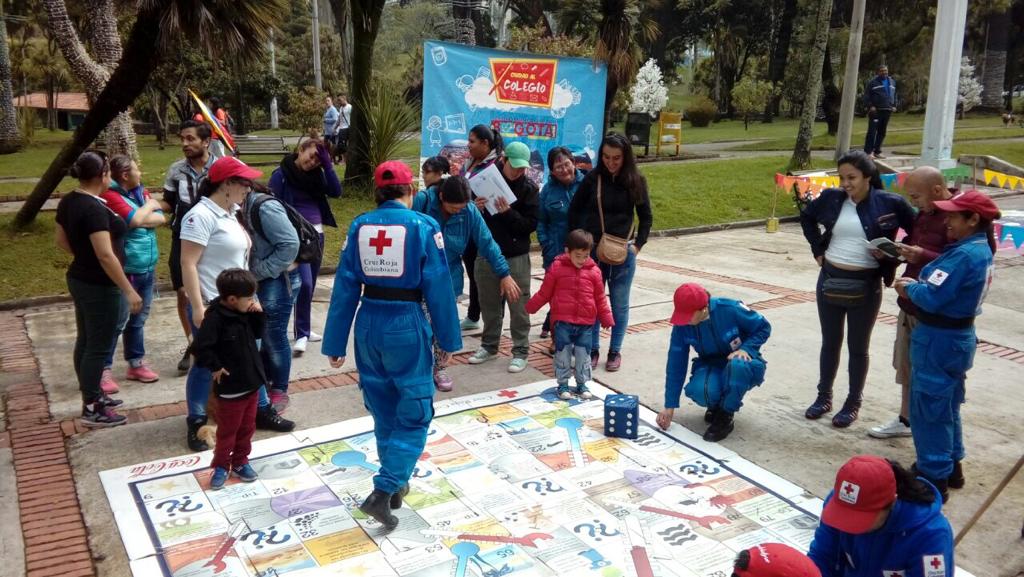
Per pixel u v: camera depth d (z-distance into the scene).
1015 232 8.28
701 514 3.87
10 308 7.96
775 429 4.92
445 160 5.73
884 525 2.49
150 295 5.72
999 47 39.94
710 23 44.72
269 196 4.79
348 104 19.55
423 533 3.70
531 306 5.37
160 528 3.75
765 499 4.03
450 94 9.91
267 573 3.38
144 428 4.91
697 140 27.00
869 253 4.67
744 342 4.71
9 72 24.36
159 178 15.84
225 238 4.45
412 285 3.69
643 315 7.60
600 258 5.75
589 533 3.69
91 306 4.68
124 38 24.23
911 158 17.28
